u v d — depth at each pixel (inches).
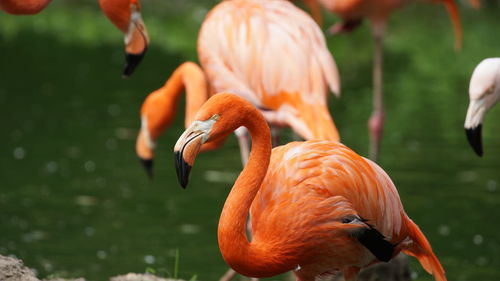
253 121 217.3
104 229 412.8
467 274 364.2
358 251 232.8
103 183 486.0
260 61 340.2
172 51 933.8
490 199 460.1
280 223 224.4
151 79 783.1
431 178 495.5
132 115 642.8
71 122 618.5
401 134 594.9
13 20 1137.4
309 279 243.0
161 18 1151.0
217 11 362.9
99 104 677.9
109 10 298.2
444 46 983.0
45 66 837.8
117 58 895.1
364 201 231.0
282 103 336.5
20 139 571.2
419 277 370.9
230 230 215.2
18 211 434.3
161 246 391.9
